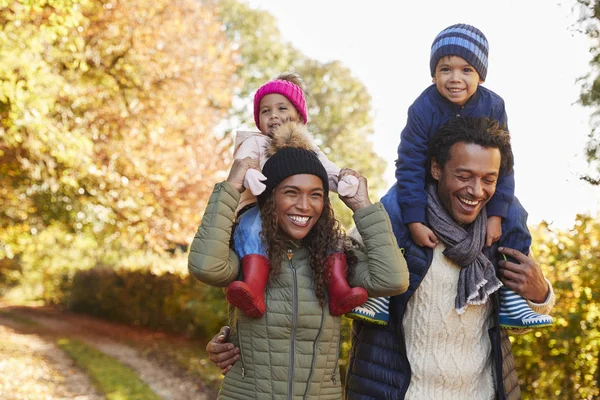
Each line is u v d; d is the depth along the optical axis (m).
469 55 2.90
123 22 13.37
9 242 15.70
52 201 13.87
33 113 8.41
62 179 10.61
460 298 2.70
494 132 2.69
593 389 4.44
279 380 2.68
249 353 2.72
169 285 15.27
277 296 2.72
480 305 2.78
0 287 32.28
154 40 14.28
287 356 2.69
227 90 18.06
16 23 8.30
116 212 13.35
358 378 2.90
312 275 2.77
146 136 14.07
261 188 2.68
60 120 11.52
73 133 10.38
